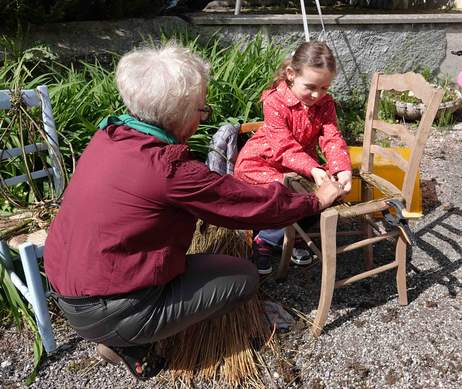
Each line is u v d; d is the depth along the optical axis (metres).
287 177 2.40
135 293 1.79
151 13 4.42
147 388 2.05
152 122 1.70
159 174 1.63
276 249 2.67
